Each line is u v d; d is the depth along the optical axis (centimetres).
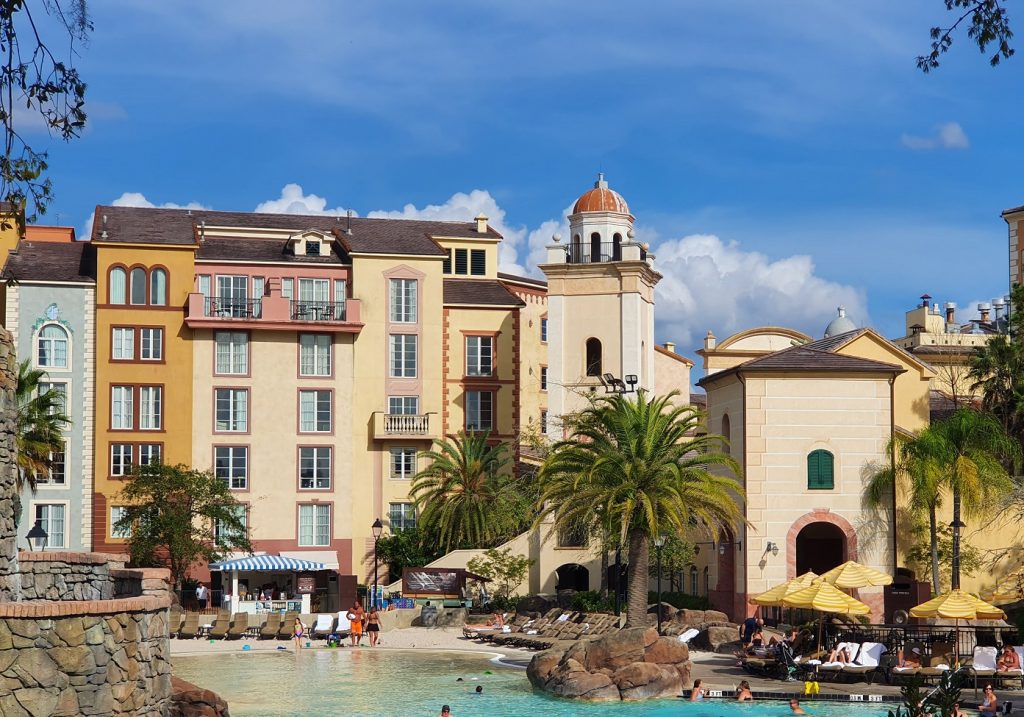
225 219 8825
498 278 9388
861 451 5741
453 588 6769
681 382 10294
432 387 8194
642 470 5009
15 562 2361
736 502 5731
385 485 8050
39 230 8744
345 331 7950
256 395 7819
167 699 2142
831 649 4300
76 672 1877
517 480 7788
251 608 6662
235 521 6931
